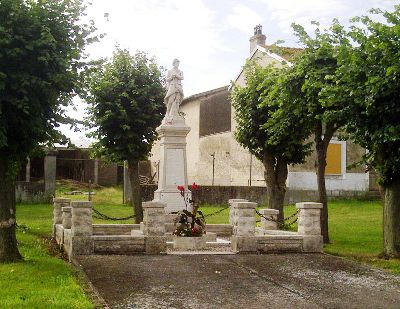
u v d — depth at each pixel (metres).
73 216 13.03
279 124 16.53
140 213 20.91
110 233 16.78
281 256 13.26
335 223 20.80
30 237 17.19
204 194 27.80
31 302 8.11
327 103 13.35
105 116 19.98
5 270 10.71
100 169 40.09
